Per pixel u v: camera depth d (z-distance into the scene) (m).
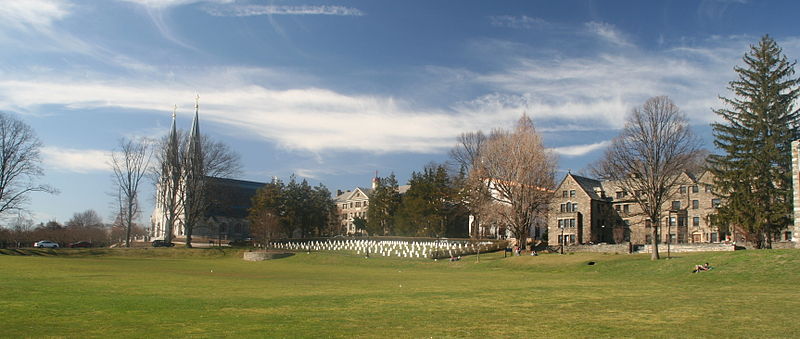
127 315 18.38
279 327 16.02
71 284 30.62
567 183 97.12
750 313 18.31
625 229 93.75
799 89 60.22
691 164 56.97
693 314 18.20
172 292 27.08
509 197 65.56
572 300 22.66
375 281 36.00
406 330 15.55
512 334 14.91
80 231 115.25
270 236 94.38
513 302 22.11
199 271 47.84
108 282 32.75
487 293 26.03
